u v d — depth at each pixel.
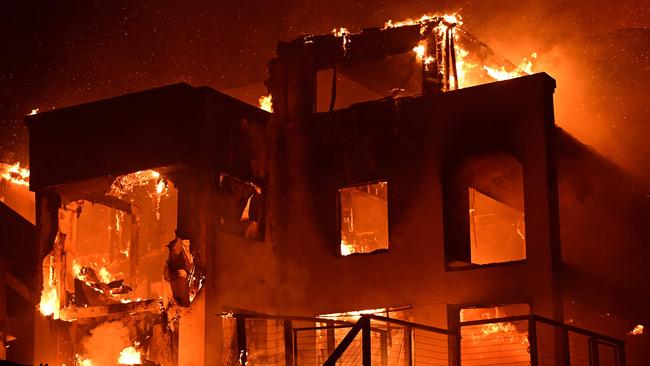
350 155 26.91
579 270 25.91
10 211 29.88
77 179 27.16
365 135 26.78
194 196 25.64
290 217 27.42
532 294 23.81
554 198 24.25
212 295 25.16
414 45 26.77
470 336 29.89
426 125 25.97
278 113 28.11
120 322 26.89
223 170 26.16
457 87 26.50
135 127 26.62
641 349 28.92
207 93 26.00
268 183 27.50
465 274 24.69
